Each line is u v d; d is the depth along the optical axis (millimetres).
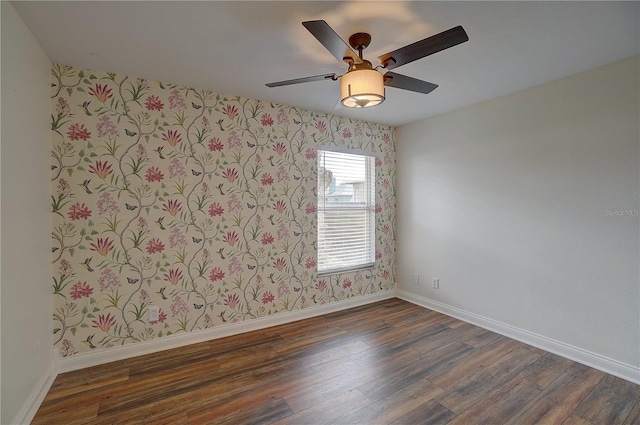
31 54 1868
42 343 2016
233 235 2955
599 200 2350
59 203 2254
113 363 2416
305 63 2291
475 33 1875
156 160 2594
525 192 2789
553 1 1577
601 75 2318
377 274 4008
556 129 2574
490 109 3055
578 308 2475
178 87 2680
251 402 1965
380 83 1835
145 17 1719
